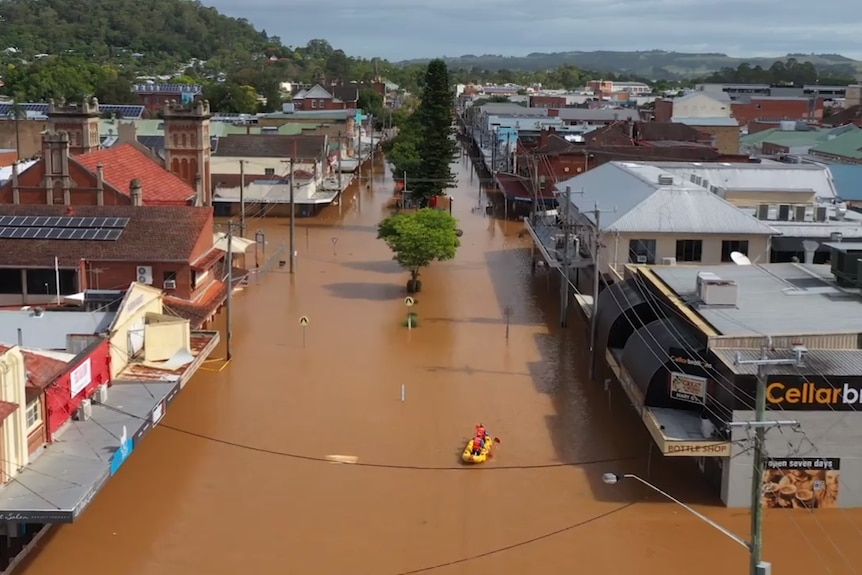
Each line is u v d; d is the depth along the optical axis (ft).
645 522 114.93
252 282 244.63
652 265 178.09
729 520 114.62
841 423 114.62
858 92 638.12
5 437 98.02
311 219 352.08
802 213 209.26
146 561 104.53
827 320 127.65
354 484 125.29
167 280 179.63
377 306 221.25
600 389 164.45
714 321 128.06
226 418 147.54
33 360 112.47
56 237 180.86
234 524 113.50
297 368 173.17
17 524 106.01
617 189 227.81
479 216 370.12
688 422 123.03
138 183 208.85
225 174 359.66
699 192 203.72
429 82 349.82
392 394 160.04
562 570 103.91
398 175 417.28
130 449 111.65
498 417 150.30
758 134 453.17
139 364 139.85
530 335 198.39
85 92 643.04
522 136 472.03
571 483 126.00
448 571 103.50
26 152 397.80
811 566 104.47
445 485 125.29
